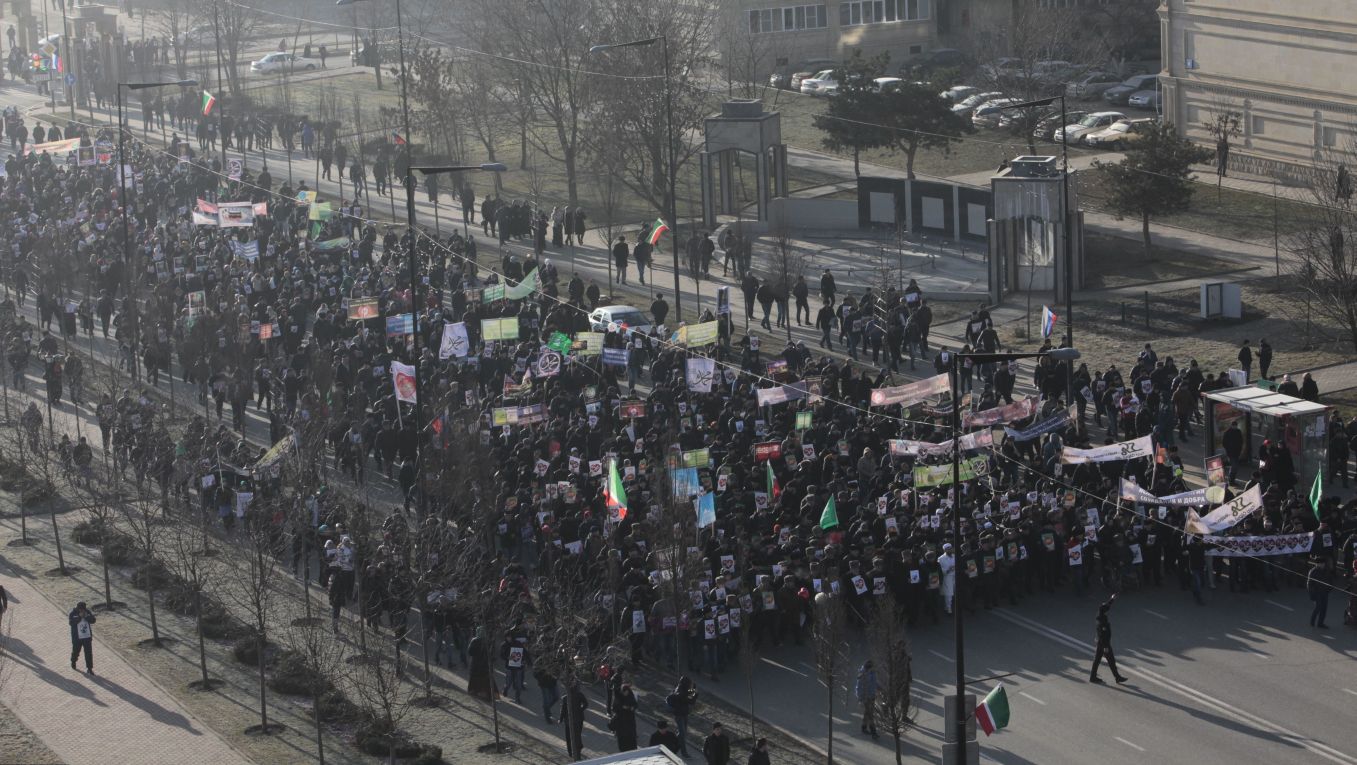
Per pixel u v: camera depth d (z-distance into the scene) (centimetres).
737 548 4766
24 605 4956
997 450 5466
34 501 5816
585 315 6981
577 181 10206
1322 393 6366
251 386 6569
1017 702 4344
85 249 8144
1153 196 8081
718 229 9062
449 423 5331
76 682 4409
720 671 4581
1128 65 12838
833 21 13438
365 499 5584
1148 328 7181
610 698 4153
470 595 4491
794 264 7688
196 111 11906
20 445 5747
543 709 4331
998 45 11794
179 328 6881
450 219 9450
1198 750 4053
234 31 13275
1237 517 4772
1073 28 12244
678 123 9188
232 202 8312
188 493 5725
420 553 4584
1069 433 5647
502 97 10812
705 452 4997
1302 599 4959
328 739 4097
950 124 9612
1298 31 9412
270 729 4131
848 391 6012
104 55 13275
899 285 7512
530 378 6219
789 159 10700
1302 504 5022
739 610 4525
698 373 5734
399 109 11350
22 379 6988
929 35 13275
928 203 8800
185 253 7906
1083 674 4494
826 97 11606
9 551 5406
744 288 7312
